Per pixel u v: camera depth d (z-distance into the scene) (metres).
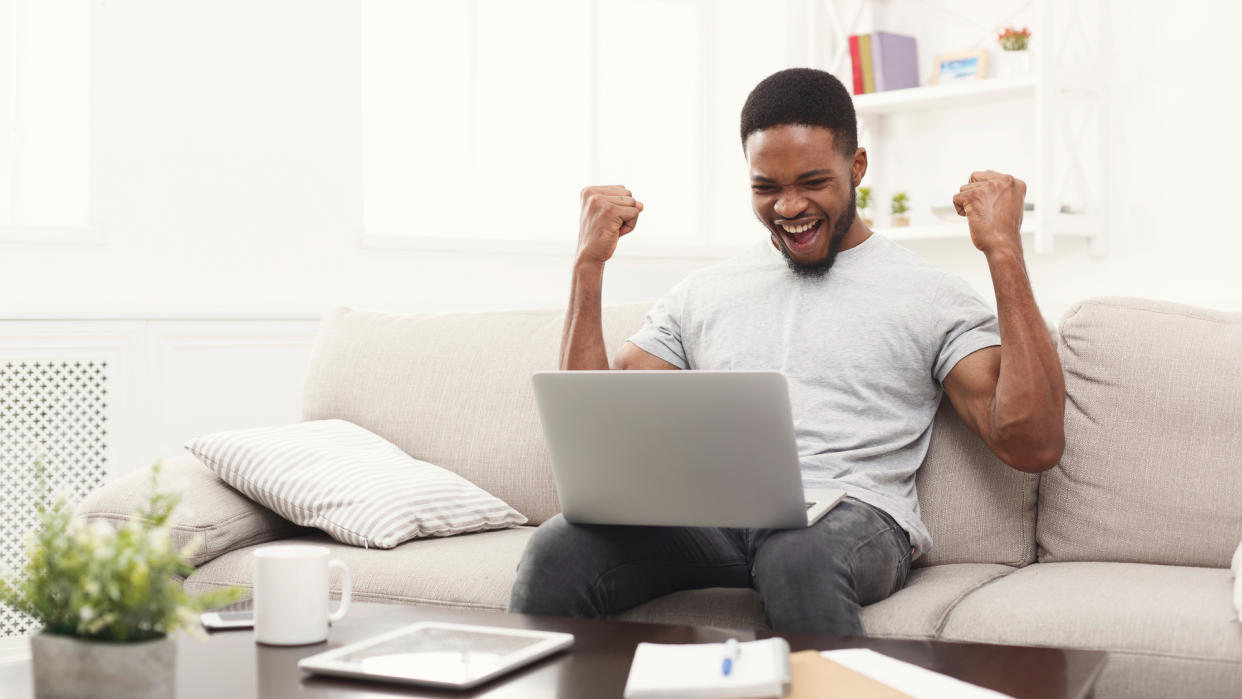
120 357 2.92
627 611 1.61
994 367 1.63
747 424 1.37
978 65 3.74
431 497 1.94
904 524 1.62
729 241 4.30
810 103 1.68
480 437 2.14
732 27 4.26
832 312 1.73
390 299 3.44
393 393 2.23
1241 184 3.29
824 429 1.69
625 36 4.14
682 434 1.41
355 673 1.10
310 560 1.25
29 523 2.79
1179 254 3.43
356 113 3.37
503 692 1.05
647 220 4.24
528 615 1.36
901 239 4.02
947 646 1.18
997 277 1.59
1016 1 3.73
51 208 3.03
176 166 3.08
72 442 2.86
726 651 1.08
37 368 2.81
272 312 3.15
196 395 3.04
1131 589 1.46
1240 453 1.61
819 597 1.37
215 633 1.30
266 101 3.21
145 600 0.96
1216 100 3.34
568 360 1.87
